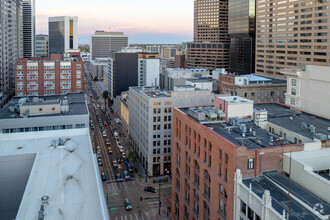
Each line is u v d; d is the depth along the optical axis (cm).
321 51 19450
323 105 10406
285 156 6334
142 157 15225
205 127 7419
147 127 14188
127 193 11962
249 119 8494
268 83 17875
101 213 4781
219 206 6888
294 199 5341
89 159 7175
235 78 17950
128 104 18950
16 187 7212
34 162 6681
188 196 8619
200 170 7762
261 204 5281
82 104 14238
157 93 15250
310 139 7019
